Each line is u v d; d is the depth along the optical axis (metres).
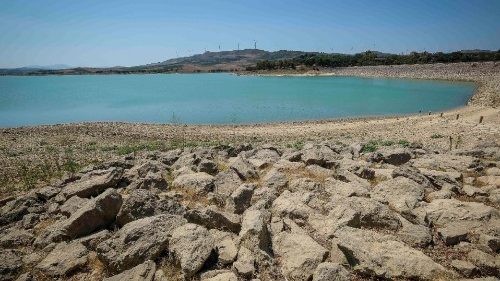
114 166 16.50
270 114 54.88
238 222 9.86
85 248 9.09
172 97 84.25
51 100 81.75
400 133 34.81
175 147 27.23
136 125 43.19
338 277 7.22
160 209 10.52
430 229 9.52
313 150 16.75
